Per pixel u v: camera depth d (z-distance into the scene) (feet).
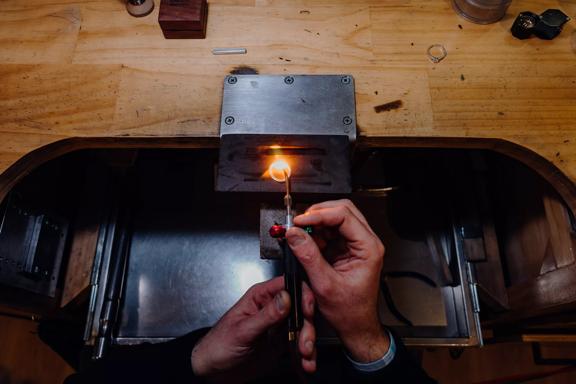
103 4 2.07
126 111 1.87
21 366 4.41
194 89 1.91
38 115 1.86
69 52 1.97
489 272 2.71
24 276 2.31
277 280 1.99
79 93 1.90
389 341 1.84
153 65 1.95
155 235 2.93
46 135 1.83
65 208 2.71
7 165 1.81
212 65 1.96
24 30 2.02
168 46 1.99
